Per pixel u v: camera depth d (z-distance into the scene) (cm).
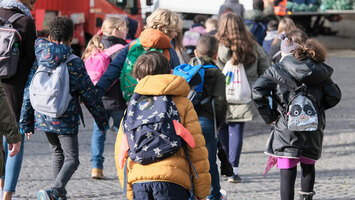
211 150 581
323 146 1027
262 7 1438
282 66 547
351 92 1622
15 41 602
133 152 414
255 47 782
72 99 571
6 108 421
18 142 436
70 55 577
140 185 416
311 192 571
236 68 774
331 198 687
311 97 539
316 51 540
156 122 413
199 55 609
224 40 773
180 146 415
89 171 844
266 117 554
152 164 413
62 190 571
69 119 571
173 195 413
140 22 1878
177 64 628
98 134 786
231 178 778
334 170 853
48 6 1720
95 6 1836
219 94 563
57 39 584
